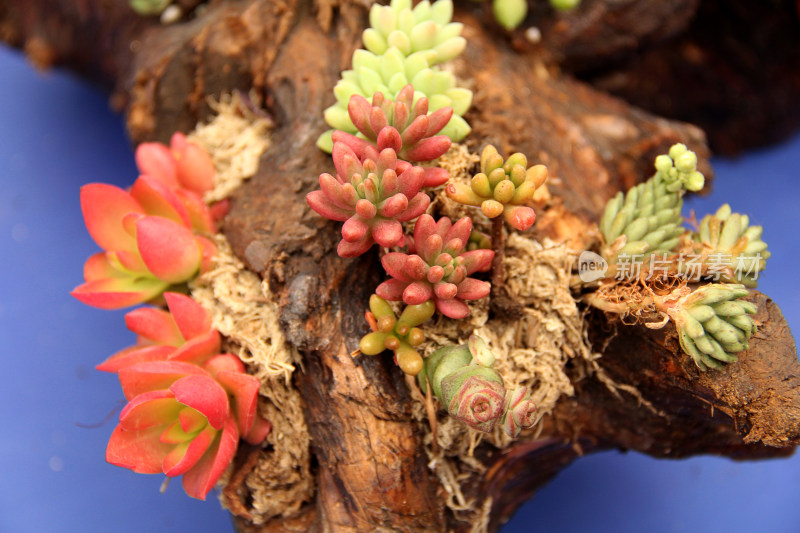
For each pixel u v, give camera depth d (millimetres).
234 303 303
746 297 275
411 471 290
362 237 268
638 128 356
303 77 332
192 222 321
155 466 289
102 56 442
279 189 311
